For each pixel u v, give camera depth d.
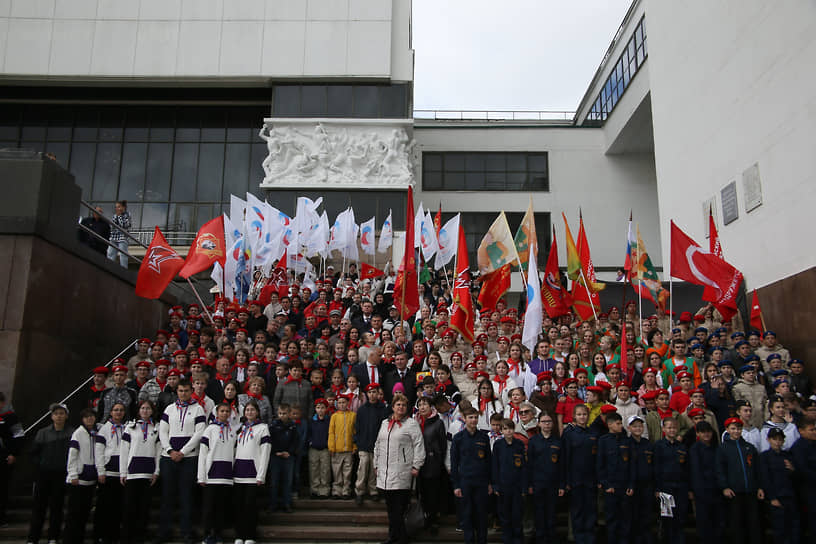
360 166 24.42
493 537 9.29
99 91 26.06
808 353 13.58
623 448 8.67
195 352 11.63
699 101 18.78
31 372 11.78
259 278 18.11
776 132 15.13
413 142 25.06
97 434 9.23
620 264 28.45
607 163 29.50
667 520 8.69
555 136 29.86
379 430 9.33
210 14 25.42
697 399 9.24
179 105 26.61
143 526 9.10
